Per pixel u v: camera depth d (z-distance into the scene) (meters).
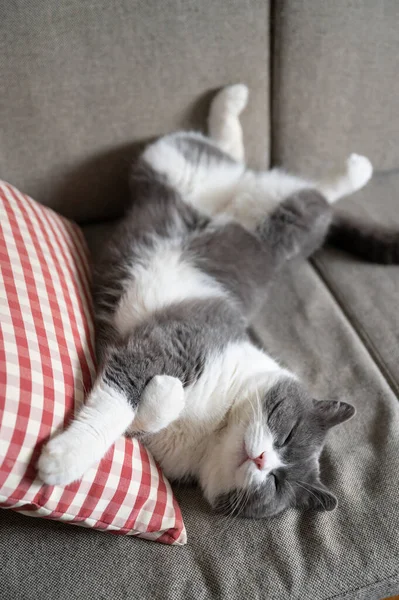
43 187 0.88
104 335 0.74
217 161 0.88
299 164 0.97
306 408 0.73
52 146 0.84
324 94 0.90
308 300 0.86
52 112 0.82
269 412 0.71
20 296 0.64
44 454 0.58
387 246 0.88
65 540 0.64
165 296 0.76
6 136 0.82
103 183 0.90
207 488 0.71
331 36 0.85
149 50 0.81
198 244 0.82
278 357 0.80
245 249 0.83
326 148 0.96
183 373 0.69
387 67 0.90
